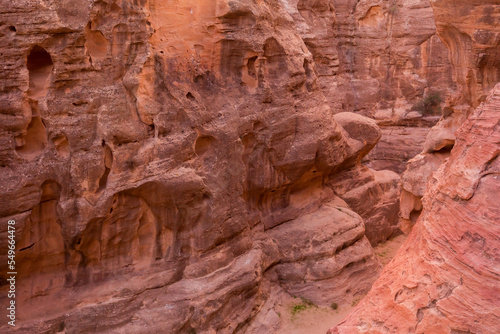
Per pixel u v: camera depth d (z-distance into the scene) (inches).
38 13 271.0
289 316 375.6
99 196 296.8
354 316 237.5
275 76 403.5
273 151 399.2
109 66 302.0
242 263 357.7
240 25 375.9
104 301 301.9
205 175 340.8
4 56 269.4
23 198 276.2
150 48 317.7
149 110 313.6
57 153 288.4
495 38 402.9
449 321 196.1
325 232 417.4
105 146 299.3
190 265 333.7
